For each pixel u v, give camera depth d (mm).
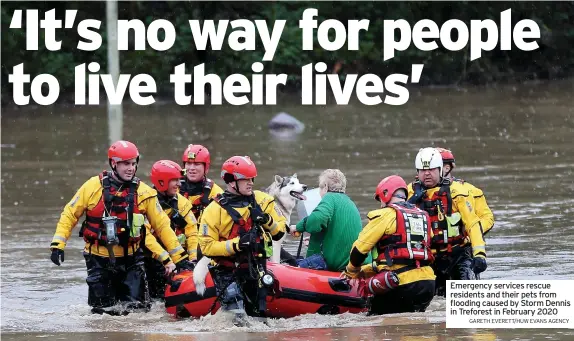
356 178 59000
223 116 102625
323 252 30641
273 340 24547
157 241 31172
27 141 84000
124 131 89125
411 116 99438
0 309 30828
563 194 51594
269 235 27422
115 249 29578
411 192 31344
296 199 33969
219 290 27516
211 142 80688
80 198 29328
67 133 89250
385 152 72062
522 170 61375
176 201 31156
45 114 106938
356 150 73625
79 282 35500
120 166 29172
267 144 78812
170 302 29234
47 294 33438
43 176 64312
